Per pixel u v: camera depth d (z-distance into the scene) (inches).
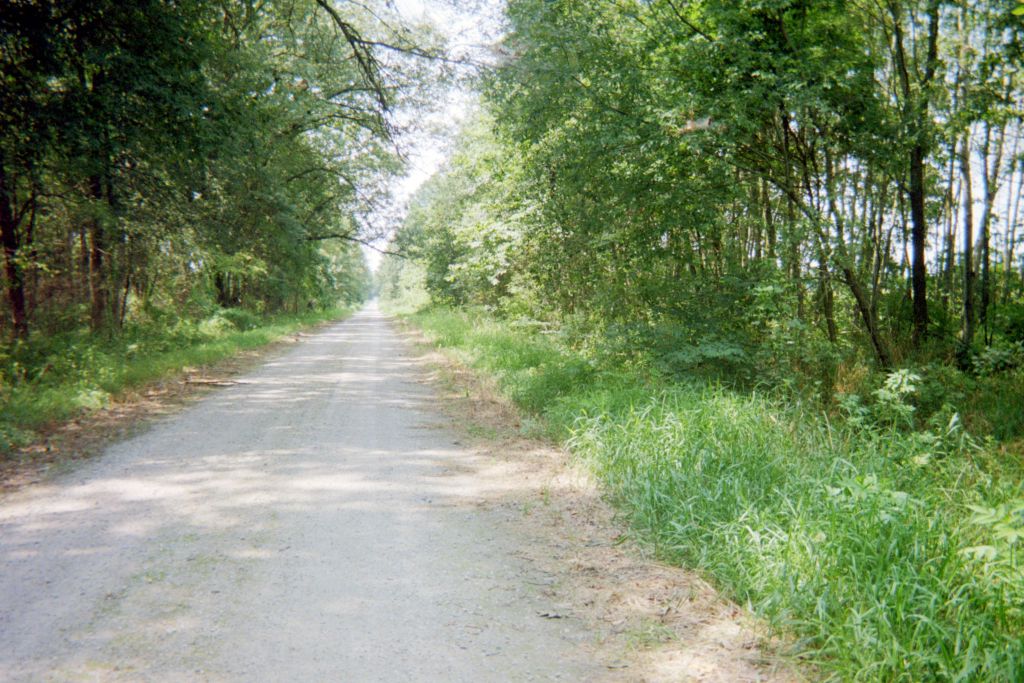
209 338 885.8
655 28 497.0
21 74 430.0
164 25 458.0
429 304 1713.8
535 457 307.7
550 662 135.3
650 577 176.7
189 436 341.4
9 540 195.9
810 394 436.5
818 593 150.3
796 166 526.3
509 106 553.0
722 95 446.9
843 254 469.4
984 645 128.1
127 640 139.6
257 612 153.4
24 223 625.9
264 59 623.5
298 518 218.8
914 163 554.3
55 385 440.1
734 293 443.5
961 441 319.3
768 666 134.1
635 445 269.7
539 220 665.6
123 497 238.2
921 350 570.3
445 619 152.9
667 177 498.3
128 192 569.6
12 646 136.5
